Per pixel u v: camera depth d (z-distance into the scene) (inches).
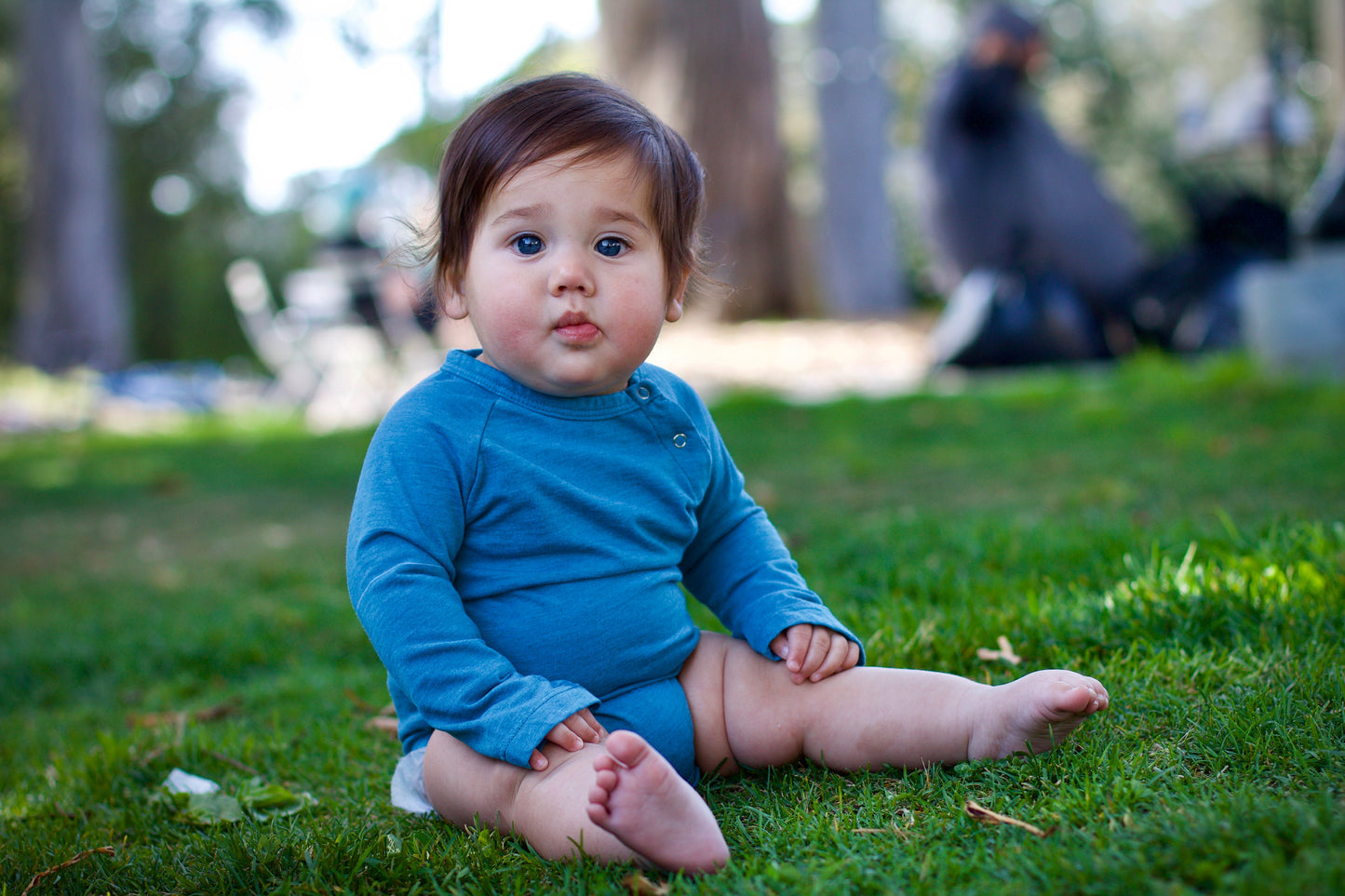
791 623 71.7
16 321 1070.4
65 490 289.7
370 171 434.6
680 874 57.6
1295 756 62.9
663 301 69.9
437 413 68.4
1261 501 146.9
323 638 138.9
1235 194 333.7
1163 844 53.7
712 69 488.4
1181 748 67.8
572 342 66.6
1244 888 47.2
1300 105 409.4
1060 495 169.6
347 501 253.6
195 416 449.4
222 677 130.6
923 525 138.7
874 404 289.9
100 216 717.3
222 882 65.1
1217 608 89.0
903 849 58.7
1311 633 83.5
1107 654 88.2
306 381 480.1
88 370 549.0
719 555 77.5
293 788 87.0
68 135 705.0
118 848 75.2
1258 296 274.7
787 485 205.2
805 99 1109.1
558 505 67.9
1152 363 285.0
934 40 1115.3
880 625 96.5
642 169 67.9
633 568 69.2
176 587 177.6
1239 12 1040.8
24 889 68.8
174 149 1151.6
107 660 138.4
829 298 567.2
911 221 799.1
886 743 69.8
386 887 63.0
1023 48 322.0
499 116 69.0
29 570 204.1
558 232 67.0
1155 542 107.7
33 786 93.8
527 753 61.6
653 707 69.1
